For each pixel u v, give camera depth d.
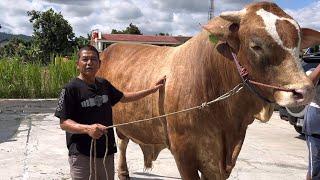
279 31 3.60
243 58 3.87
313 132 5.01
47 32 36.88
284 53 3.57
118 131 6.57
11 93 15.70
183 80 4.57
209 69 4.35
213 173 4.54
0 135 10.15
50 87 16.02
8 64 15.94
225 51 4.11
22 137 9.96
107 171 4.30
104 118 4.19
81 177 4.18
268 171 7.71
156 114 4.93
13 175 7.00
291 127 12.79
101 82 4.31
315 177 5.12
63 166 7.59
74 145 4.17
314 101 4.93
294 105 3.46
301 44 3.96
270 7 3.81
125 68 5.73
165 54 5.25
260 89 3.82
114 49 6.27
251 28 3.73
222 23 4.01
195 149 4.54
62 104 4.05
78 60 4.19
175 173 7.35
